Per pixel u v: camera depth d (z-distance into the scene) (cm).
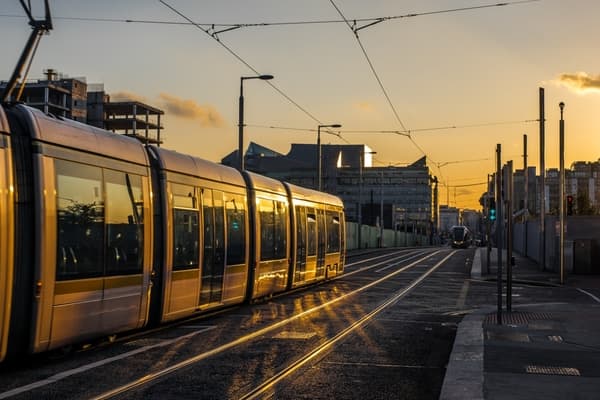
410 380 964
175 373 967
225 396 837
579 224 3928
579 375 960
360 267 4344
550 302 2286
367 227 9262
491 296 2477
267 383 916
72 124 1083
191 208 1475
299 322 1576
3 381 895
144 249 1249
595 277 3662
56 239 988
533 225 5453
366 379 964
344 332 1417
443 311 1917
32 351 948
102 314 1108
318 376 976
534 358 1102
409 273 3744
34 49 1333
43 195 964
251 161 17062
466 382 908
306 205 2548
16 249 920
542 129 4053
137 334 1351
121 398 812
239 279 1783
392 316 1756
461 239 10362
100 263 1102
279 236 2180
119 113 12250
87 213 1073
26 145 963
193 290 1470
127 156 1224
